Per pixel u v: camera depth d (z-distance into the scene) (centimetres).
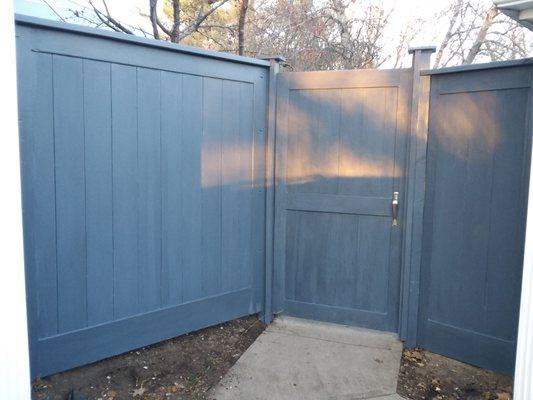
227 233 354
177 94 316
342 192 354
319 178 360
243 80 349
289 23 657
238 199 358
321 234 364
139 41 290
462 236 308
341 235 359
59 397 263
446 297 319
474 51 649
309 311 373
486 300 298
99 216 288
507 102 283
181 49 309
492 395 273
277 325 369
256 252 373
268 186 368
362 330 359
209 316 349
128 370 295
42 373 273
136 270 307
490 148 291
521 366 204
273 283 378
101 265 291
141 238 308
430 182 321
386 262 349
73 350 283
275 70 360
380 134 341
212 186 341
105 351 297
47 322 272
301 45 669
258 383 288
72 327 282
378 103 339
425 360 318
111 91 286
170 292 325
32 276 262
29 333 264
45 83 260
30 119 255
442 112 313
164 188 315
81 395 264
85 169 279
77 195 277
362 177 349
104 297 294
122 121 292
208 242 343
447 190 313
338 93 349
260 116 363
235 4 621
